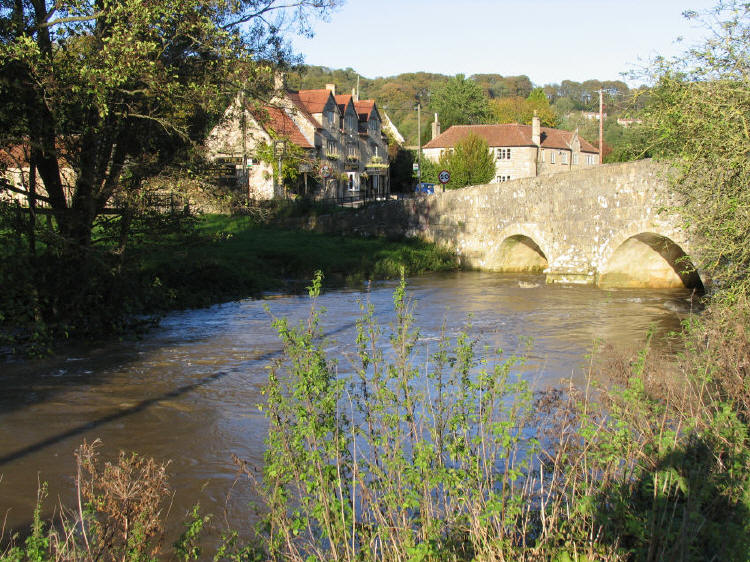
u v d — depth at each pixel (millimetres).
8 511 7008
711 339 8109
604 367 8281
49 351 13727
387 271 28125
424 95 119812
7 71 12836
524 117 86875
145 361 13359
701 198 11078
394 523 4762
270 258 28156
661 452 5117
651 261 23406
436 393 6863
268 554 5406
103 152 15250
